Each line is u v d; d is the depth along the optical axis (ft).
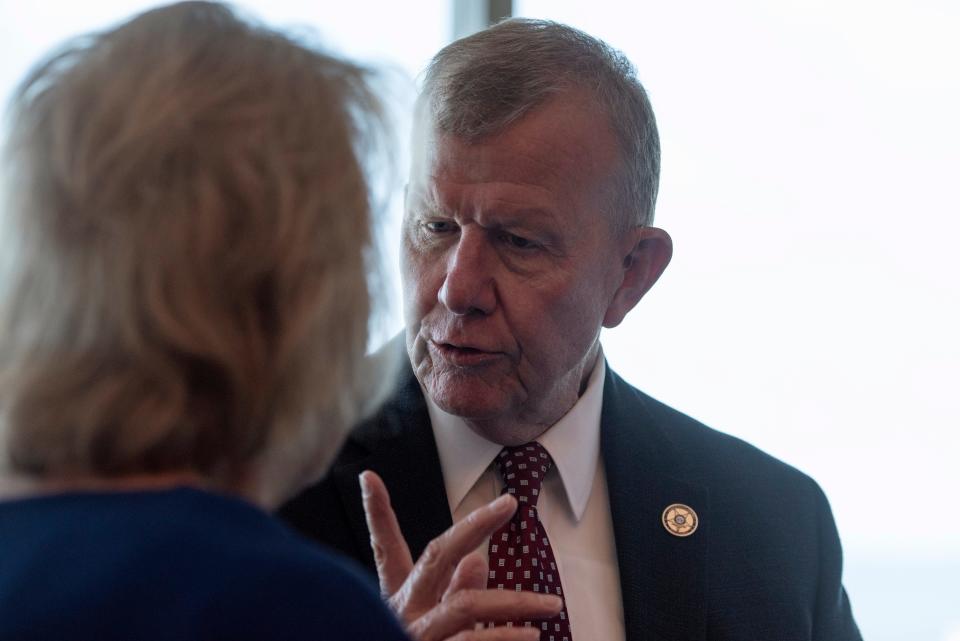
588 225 5.20
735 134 9.54
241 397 2.74
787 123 9.59
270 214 2.76
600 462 5.72
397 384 5.57
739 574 5.46
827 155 9.59
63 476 2.75
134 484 2.73
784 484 5.84
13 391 2.65
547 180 5.03
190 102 2.76
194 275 2.69
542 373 5.17
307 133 2.88
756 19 9.64
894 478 9.53
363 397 3.13
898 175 9.65
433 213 5.11
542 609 3.97
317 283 2.80
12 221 2.74
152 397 2.67
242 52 2.91
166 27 2.92
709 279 9.44
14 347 2.69
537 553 5.17
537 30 5.31
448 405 5.10
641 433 5.81
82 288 2.66
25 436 2.68
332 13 8.73
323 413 2.96
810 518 5.77
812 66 9.64
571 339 5.24
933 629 9.50
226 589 2.49
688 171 9.48
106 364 2.67
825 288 9.53
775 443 9.43
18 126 2.80
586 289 5.24
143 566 2.51
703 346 9.39
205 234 2.68
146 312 2.64
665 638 5.22
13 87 2.86
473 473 5.38
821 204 9.56
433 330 5.11
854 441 9.51
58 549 2.56
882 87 9.69
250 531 2.68
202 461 2.83
